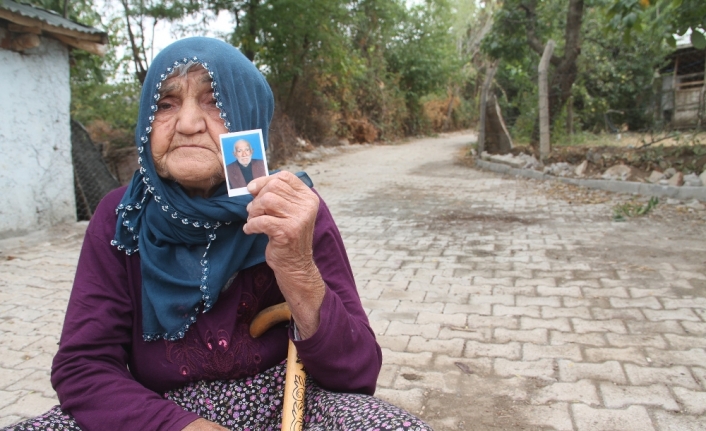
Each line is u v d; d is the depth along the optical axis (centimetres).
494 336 348
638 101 1468
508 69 1591
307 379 138
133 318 137
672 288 423
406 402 276
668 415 256
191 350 135
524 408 266
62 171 665
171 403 122
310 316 121
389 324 373
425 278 471
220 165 131
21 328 377
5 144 599
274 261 116
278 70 1552
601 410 262
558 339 340
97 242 135
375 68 2298
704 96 874
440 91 2702
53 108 650
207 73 132
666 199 747
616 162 891
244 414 137
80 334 126
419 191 962
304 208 113
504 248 560
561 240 582
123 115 1267
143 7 1234
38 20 577
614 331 349
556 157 1033
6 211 605
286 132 1560
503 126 1278
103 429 118
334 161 1535
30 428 118
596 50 1437
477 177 1125
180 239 134
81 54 874
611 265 487
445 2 2570
